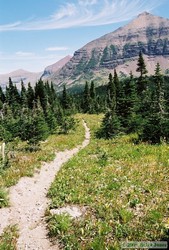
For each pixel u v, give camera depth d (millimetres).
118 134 36312
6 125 45344
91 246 10234
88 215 12547
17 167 21609
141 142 27234
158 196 13516
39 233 11961
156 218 11359
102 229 11062
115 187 15273
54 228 11727
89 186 16078
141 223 11266
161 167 18156
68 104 120375
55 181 18438
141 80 72812
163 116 27047
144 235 10469
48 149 31562
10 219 13266
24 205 14969
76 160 23781
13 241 11219
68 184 17203
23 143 37938
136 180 16047
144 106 43562
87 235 11086
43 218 13320
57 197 15211
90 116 96938
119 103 42875
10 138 39719
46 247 10898
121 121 40406
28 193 16672
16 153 27516
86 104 125688
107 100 116125
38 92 118000
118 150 24531
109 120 37094
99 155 24031
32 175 19750
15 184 17562
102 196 14406
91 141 38000
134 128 36656
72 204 14242
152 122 26703
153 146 24406
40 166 22281
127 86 50469
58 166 24062
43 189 17688
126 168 18734
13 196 15766
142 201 13148
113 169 18859
